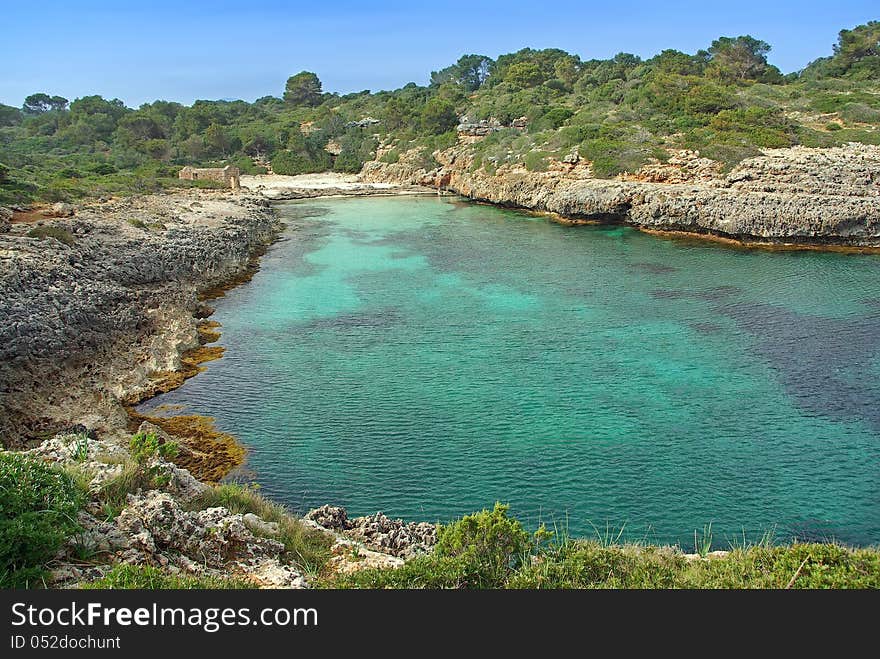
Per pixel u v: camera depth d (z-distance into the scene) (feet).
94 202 235.61
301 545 54.75
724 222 221.05
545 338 134.31
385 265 200.85
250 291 175.01
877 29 408.46
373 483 85.15
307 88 638.12
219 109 560.61
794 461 88.89
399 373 118.42
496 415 102.32
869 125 280.51
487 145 367.25
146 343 126.11
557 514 78.89
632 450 92.02
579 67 567.59
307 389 112.16
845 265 188.75
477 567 47.39
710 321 142.51
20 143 504.43
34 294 116.98
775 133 265.13
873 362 119.03
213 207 258.37
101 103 572.51
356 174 432.25
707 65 426.92
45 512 44.75
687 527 76.33
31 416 91.35
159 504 51.21
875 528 75.87
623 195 251.60
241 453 91.86
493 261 202.28
